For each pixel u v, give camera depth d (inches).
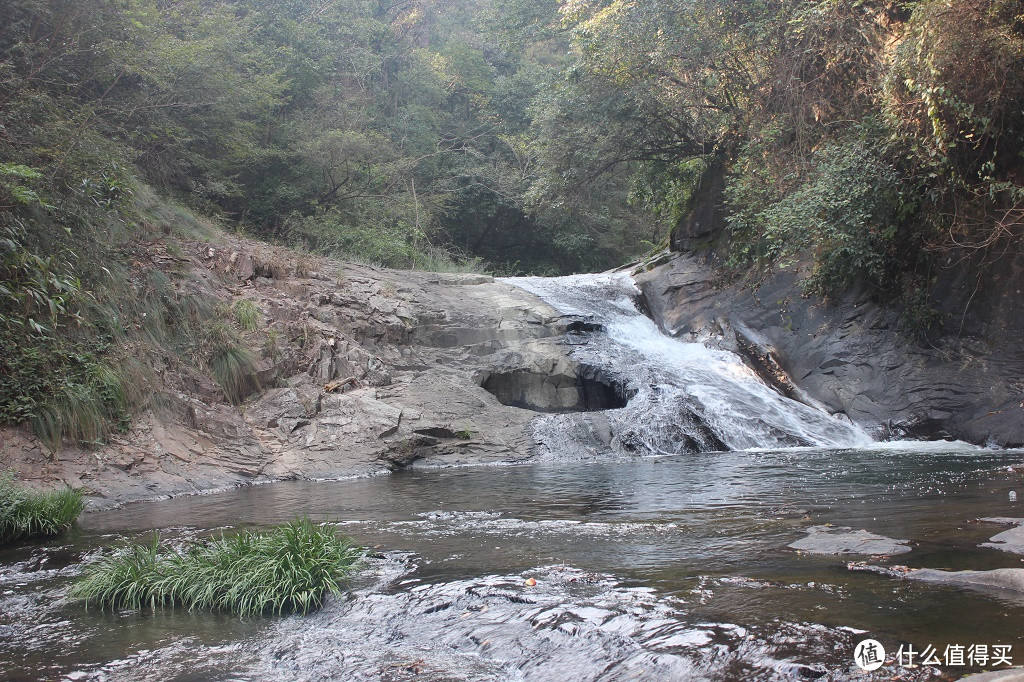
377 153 1090.7
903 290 612.7
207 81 767.1
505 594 175.3
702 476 383.6
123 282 481.7
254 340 522.6
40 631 176.7
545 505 310.7
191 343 491.8
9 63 510.9
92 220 496.7
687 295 785.6
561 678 135.2
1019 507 259.6
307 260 655.8
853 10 622.5
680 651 136.6
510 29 1374.3
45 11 562.3
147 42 690.2
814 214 601.3
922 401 555.5
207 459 429.7
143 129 699.4
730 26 733.3
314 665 150.3
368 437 484.1
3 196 419.5
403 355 593.6
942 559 189.6
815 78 669.3
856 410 584.4
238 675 146.9
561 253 1542.8
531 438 521.0
